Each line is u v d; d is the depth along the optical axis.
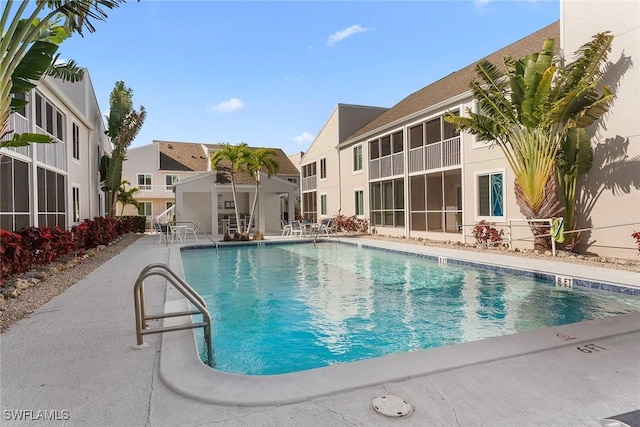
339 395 2.90
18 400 2.84
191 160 37.31
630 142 9.30
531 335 4.15
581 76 9.41
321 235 19.78
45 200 12.59
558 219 10.05
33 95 11.27
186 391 2.93
